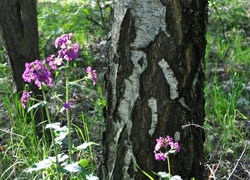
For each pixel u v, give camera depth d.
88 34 7.38
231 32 7.77
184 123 2.91
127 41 2.84
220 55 6.77
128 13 2.81
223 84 5.80
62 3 7.70
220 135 4.50
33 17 4.33
